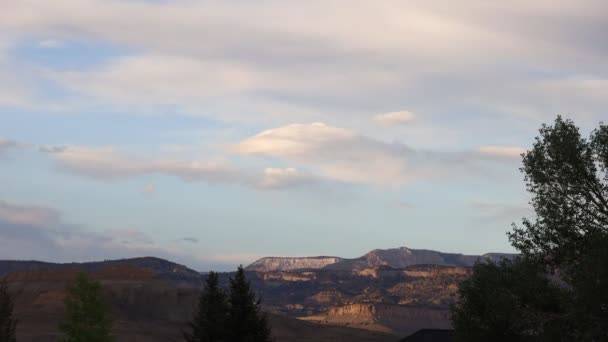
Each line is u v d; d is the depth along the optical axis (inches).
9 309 2225.6
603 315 1578.5
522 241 1752.0
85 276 2274.9
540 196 1744.6
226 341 2397.9
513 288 1744.6
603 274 1549.0
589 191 1727.4
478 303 1972.2
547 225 1708.9
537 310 1717.5
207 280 2504.9
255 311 2453.2
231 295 2453.2
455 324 2028.8
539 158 1734.7
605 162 1701.5
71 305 2242.9
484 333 1935.3
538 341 1742.1
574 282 1633.9
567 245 1701.5
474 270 2001.7
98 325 2257.6
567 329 1669.5
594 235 1638.8
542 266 1742.1
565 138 1722.4
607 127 1732.3
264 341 2447.1
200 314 2470.5
